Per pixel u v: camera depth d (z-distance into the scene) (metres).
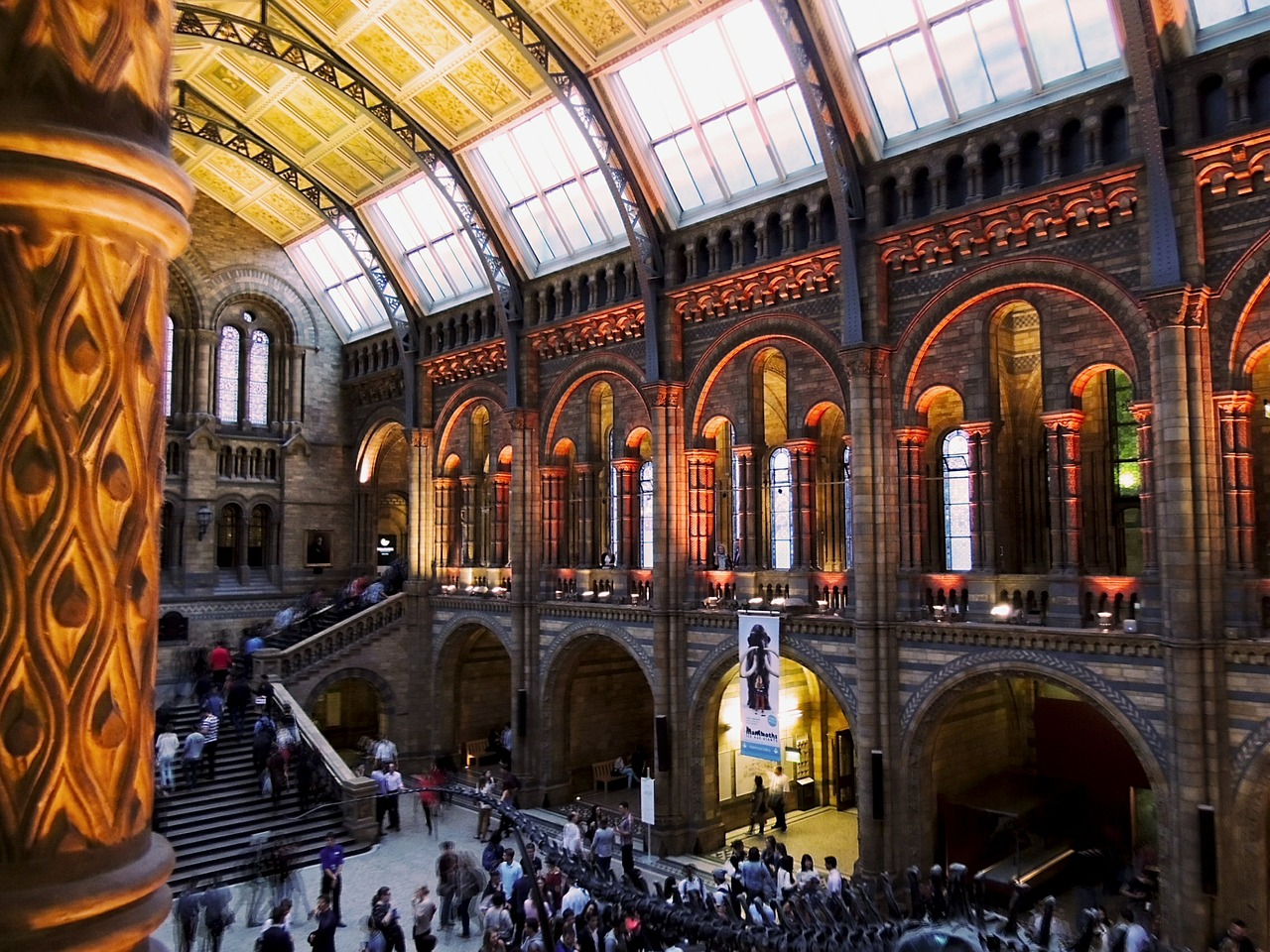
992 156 23.14
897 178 24.50
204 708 31.56
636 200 29.48
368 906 24.02
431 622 39.91
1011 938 12.88
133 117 2.46
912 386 24.69
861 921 15.71
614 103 28.41
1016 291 22.81
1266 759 18.62
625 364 32.16
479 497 39.34
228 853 27.17
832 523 33.72
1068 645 21.25
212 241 42.91
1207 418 19.59
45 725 2.21
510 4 25.95
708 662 28.86
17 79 2.25
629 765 37.94
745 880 22.62
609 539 34.38
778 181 27.42
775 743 26.31
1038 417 27.91
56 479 2.24
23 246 2.23
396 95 31.89
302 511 45.19
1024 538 27.84
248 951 21.06
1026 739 31.25
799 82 23.47
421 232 38.09
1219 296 19.64
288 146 37.09
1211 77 19.78
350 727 45.53
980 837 26.91
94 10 2.36
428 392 40.69
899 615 24.33
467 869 22.83
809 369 27.00
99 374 2.34
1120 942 16.84
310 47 30.05
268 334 45.31
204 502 42.03
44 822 2.20
